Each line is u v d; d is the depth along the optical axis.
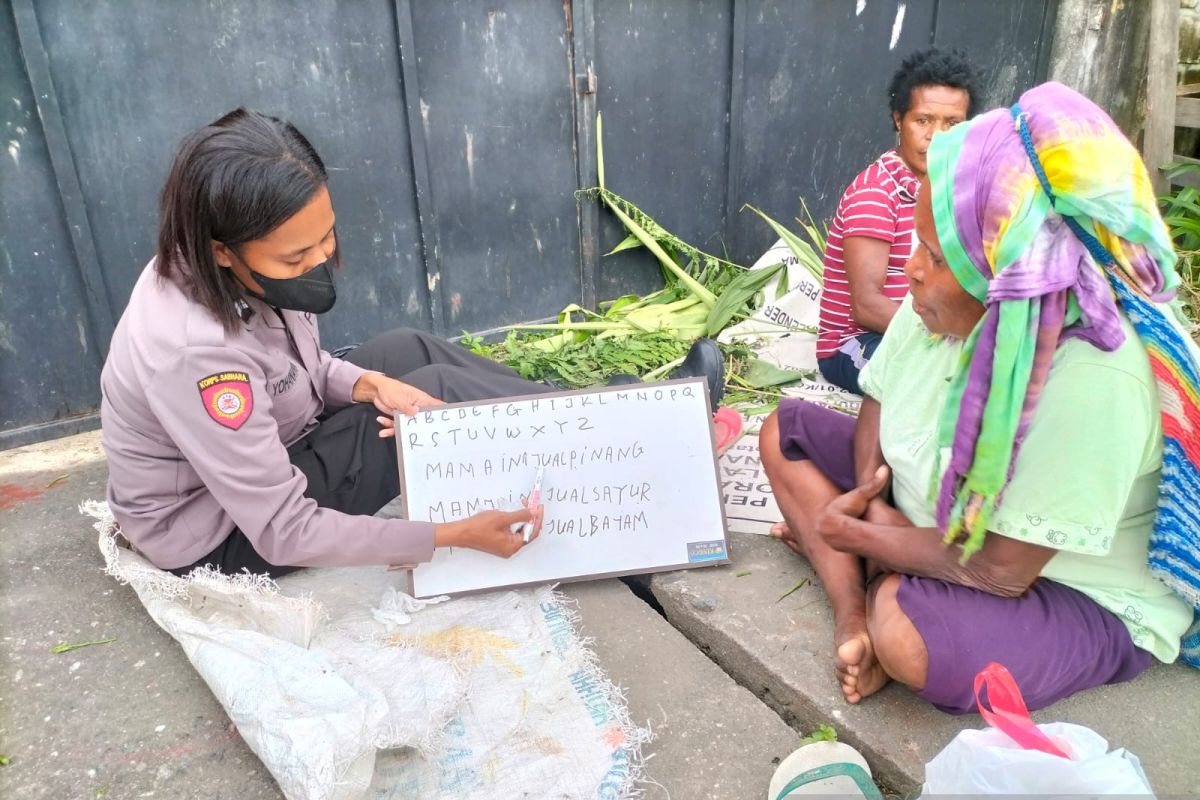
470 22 3.30
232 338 1.71
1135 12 4.91
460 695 1.69
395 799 1.53
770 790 1.54
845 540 1.68
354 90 3.20
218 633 1.74
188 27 2.87
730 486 2.50
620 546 2.10
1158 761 1.55
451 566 2.03
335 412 2.23
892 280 2.81
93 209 2.90
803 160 4.32
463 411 2.06
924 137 2.62
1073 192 1.22
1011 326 1.27
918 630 1.53
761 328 3.60
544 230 3.78
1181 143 5.07
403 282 3.54
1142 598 1.60
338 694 1.54
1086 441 1.35
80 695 1.84
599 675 1.81
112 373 1.77
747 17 3.84
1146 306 1.38
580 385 3.22
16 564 2.29
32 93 2.69
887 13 4.21
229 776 1.64
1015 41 4.68
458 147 3.45
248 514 1.73
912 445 1.69
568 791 1.55
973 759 1.22
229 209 1.55
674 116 3.88
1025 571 1.50
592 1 3.47
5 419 2.96
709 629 1.96
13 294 2.85
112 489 1.89
